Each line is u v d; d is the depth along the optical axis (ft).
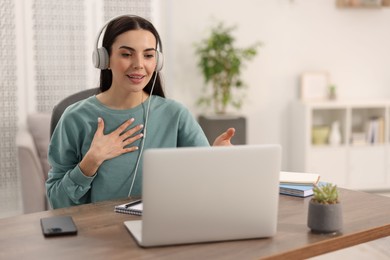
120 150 6.56
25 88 14.44
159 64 7.02
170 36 16.40
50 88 14.69
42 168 13.02
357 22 18.35
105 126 6.89
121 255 4.75
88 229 5.44
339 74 18.38
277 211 5.59
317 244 5.06
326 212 5.28
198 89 16.88
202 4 16.61
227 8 16.88
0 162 14.39
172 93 16.61
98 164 6.43
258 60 17.47
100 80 7.25
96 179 6.77
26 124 14.40
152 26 6.77
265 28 17.38
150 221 4.86
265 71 17.57
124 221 5.69
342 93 18.48
